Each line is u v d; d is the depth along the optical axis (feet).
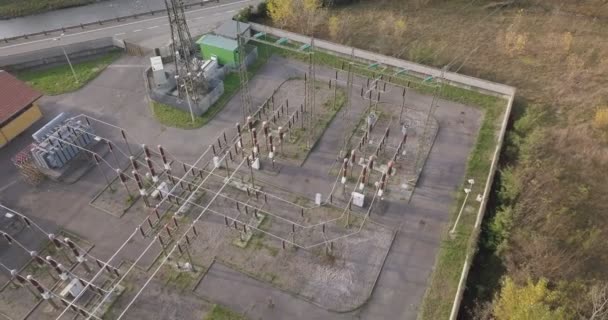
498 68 188.03
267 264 126.41
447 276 123.65
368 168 138.31
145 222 136.56
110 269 123.65
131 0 242.78
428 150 155.74
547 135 157.69
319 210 139.13
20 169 151.23
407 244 130.82
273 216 137.59
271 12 206.49
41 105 175.01
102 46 197.16
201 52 191.31
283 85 182.29
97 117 170.19
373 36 206.80
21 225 136.87
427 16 220.84
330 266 125.70
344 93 177.58
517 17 213.66
